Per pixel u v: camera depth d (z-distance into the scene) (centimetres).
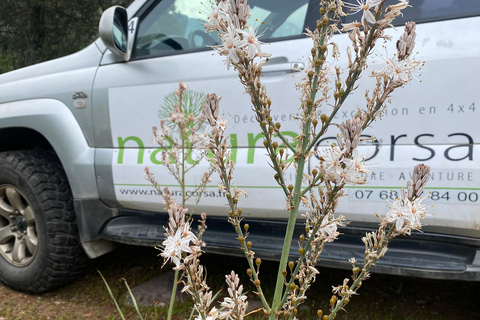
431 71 189
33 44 1041
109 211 275
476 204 181
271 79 221
